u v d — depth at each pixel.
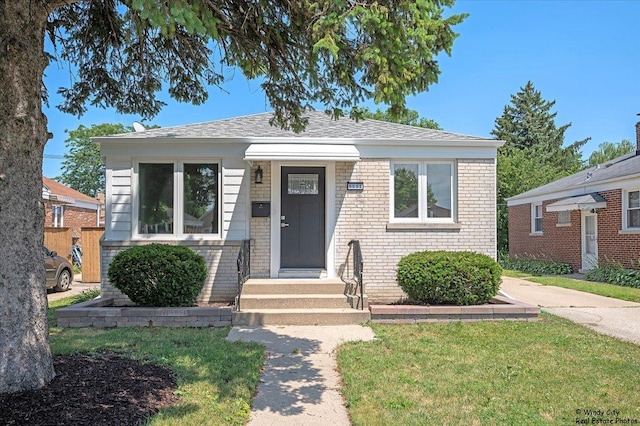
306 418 3.94
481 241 9.31
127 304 8.78
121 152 9.02
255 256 9.27
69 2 4.59
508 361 5.50
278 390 4.60
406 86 4.70
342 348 6.03
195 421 3.66
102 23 6.59
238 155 9.11
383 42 4.14
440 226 9.26
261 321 7.55
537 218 21.98
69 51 6.97
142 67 6.91
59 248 17.22
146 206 9.15
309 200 9.55
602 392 4.51
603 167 19.08
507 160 28.38
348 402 4.23
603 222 16.39
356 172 9.31
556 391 4.53
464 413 3.97
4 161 3.94
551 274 18.41
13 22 3.99
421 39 4.12
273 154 8.59
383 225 9.29
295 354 5.86
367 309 7.90
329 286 8.47
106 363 4.92
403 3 4.08
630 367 5.29
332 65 5.21
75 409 3.61
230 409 3.96
